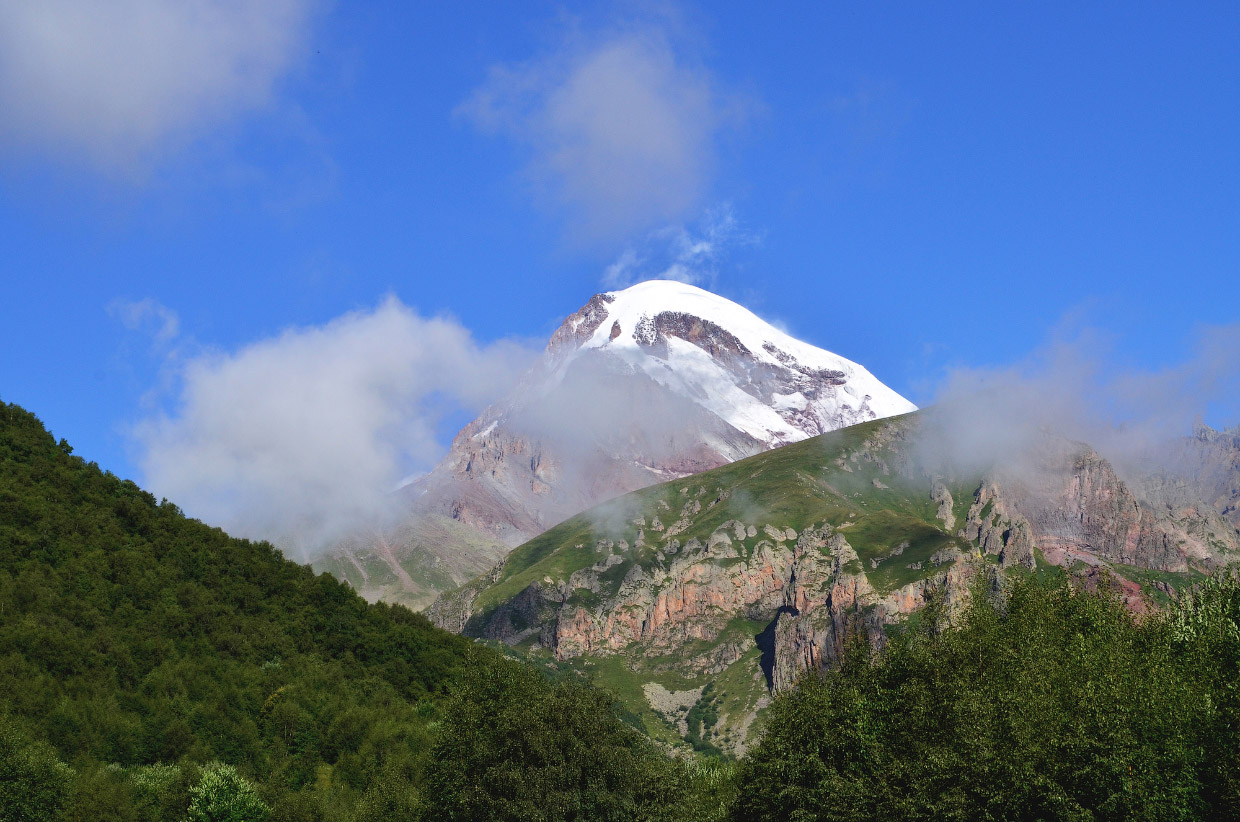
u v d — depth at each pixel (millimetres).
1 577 148250
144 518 184125
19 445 182875
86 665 136625
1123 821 60625
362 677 166750
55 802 101000
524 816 76500
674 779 84750
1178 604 83375
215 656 155250
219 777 107562
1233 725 63094
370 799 105312
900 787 70562
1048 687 67562
